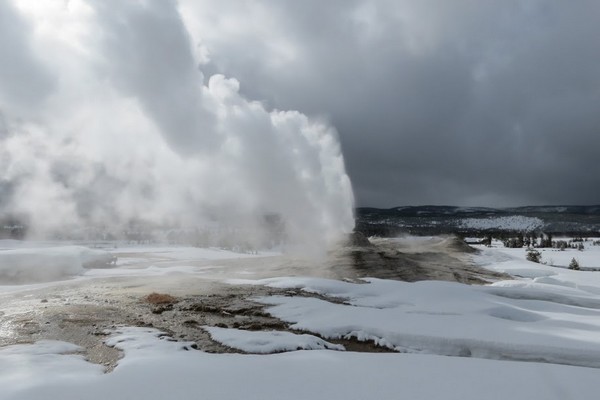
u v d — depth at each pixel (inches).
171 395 217.3
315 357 288.2
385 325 382.6
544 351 317.1
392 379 245.6
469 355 336.8
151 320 419.8
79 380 237.3
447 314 440.8
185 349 319.6
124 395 216.2
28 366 262.7
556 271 1003.9
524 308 494.6
